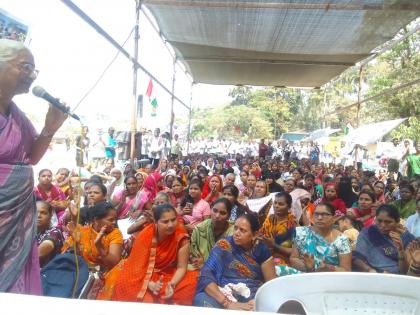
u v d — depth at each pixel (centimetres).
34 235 188
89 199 457
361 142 1266
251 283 329
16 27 228
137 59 851
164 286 336
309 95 4328
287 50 1145
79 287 318
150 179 648
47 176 529
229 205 406
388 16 830
